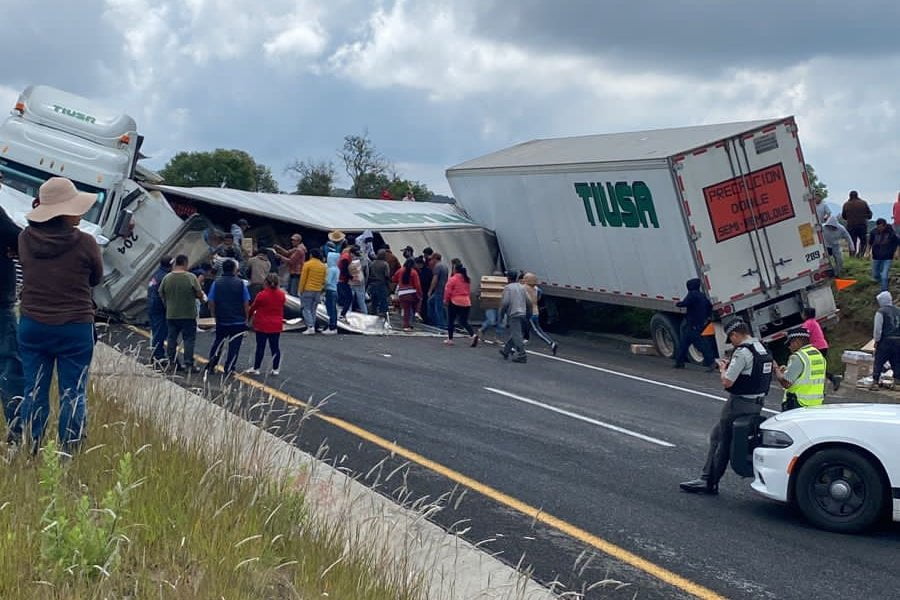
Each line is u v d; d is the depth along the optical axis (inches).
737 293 767.7
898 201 984.9
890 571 291.3
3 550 195.5
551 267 979.9
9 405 278.2
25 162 714.2
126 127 735.1
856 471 330.3
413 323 962.1
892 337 675.4
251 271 824.3
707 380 718.5
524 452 423.2
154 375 352.8
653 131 908.6
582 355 836.6
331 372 605.9
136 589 191.0
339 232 956.6
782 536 323.9
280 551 231.3
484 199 1067.9
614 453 434.6
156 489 244.7
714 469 373.1
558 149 997.2
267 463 275.6
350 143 2378.2
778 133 772.0
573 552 294.0
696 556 297.1
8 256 277.9
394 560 226.2
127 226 709.3
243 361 617.9
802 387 413.4
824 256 783.7
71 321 266.8
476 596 231.5
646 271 833.5
